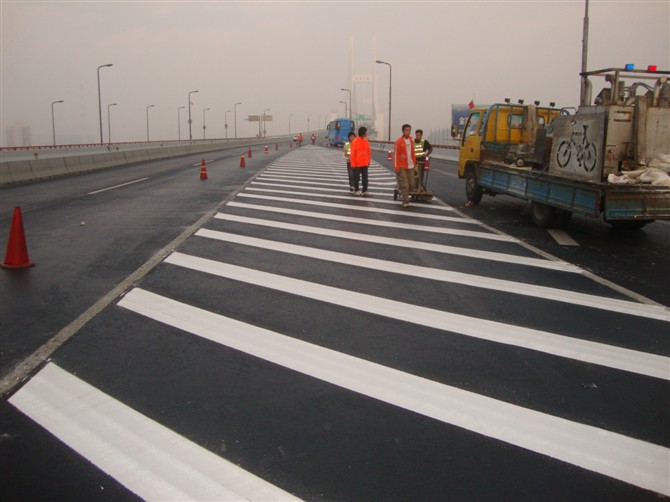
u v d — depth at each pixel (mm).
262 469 2865
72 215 11523
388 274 6840
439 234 9625
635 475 2855
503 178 11797
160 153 39875
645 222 10219
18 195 15516
